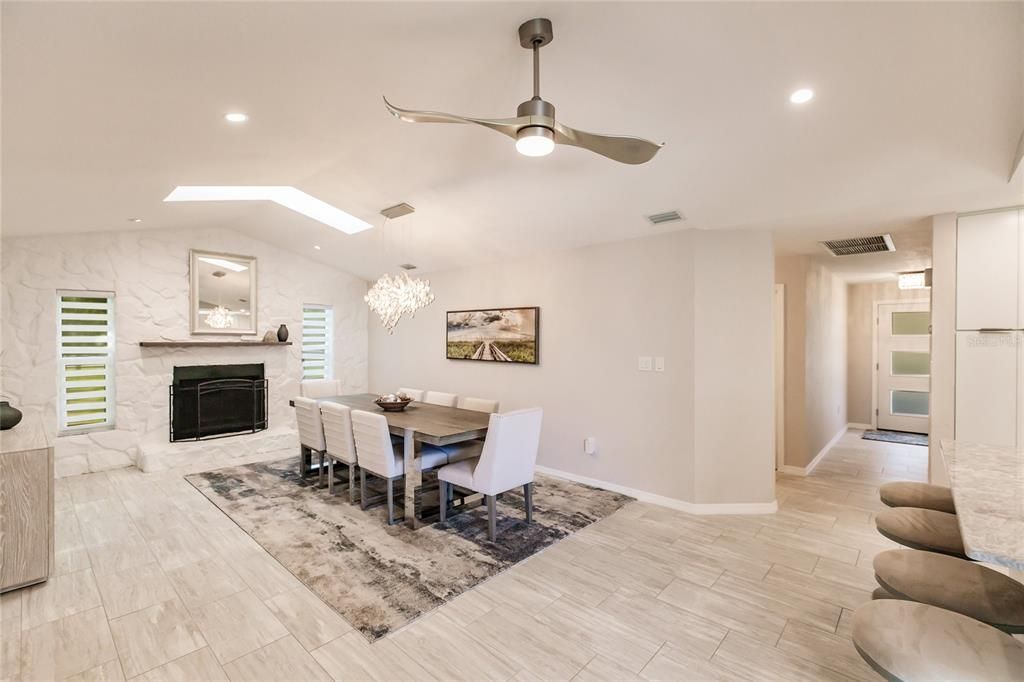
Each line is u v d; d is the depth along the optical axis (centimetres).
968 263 330
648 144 197
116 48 171
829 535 346
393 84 231
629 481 430
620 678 201
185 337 562
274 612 247
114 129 242
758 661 211
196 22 162
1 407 357
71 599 259
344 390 716
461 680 200
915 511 212
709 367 392
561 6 177
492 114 263
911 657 121
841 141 258
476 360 567
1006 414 320
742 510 390
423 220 470
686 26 188
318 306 688
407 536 340
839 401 692
